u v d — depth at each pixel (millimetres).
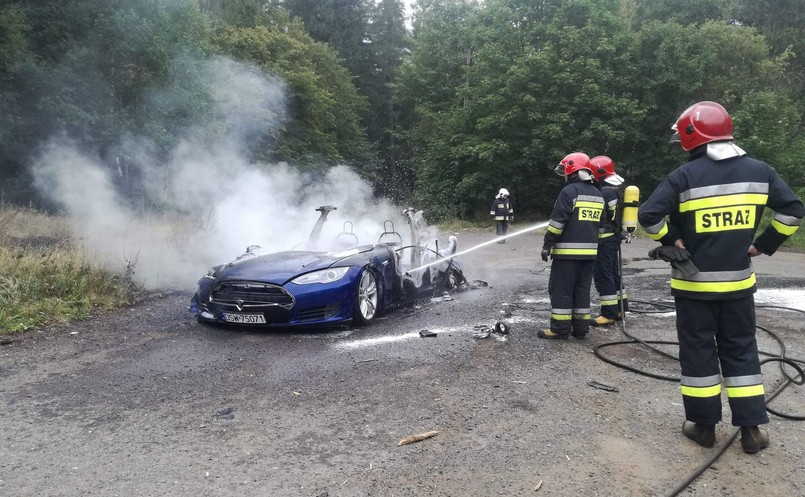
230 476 2982
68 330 6051
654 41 27000
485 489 2887
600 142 26406
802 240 16141
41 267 7480
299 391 4199
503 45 27906
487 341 5633
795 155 24734
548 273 10930
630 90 27078
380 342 5555
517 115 26062
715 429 3719
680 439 3533
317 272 5977
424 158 33250
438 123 32250
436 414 3793
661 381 4574
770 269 11461
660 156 27109
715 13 32156
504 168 27281
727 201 3348
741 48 27812
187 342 5559
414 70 37562
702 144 3480
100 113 17422
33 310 6352
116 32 16859
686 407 3484
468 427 3604
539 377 4578
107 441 3385
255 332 5980
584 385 4426
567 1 26891
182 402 3990
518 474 3041
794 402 4191
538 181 27875
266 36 32781
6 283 6840
